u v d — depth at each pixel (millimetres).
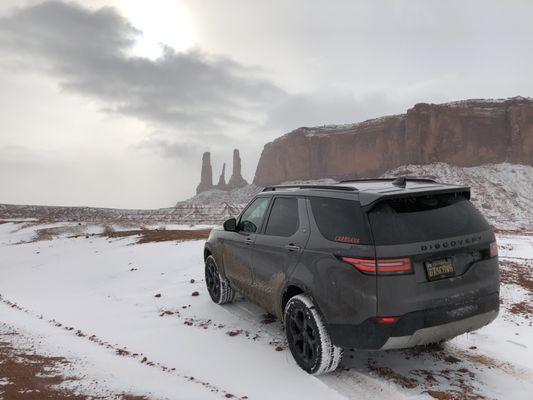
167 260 12602
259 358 4562
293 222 4480
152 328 5965
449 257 3615
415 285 3408
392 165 144500
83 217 91000
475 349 4773
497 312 3891
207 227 45250
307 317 3982
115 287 10336
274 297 4664
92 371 3957
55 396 3277
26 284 13406
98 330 6074
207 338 5328
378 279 3383
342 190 3980
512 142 122375
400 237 3463
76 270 14469
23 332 5641
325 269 3762
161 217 92125
